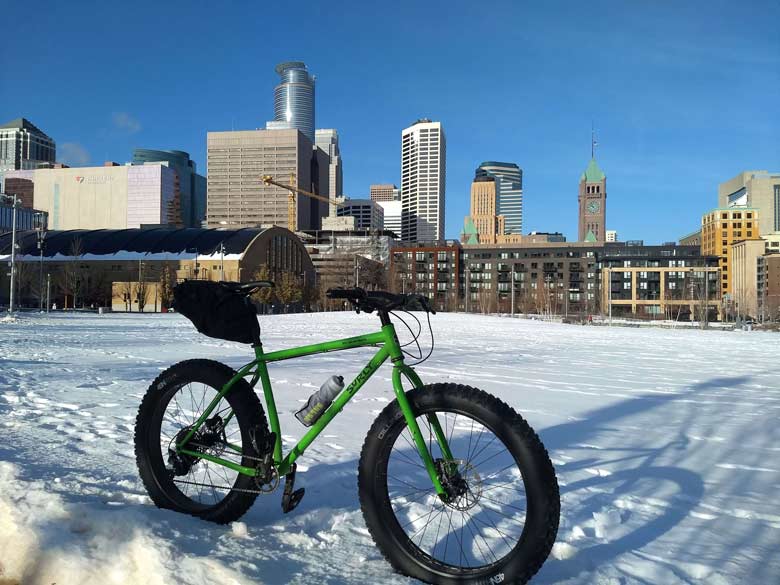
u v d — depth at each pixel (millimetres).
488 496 2734
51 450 3738
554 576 2111
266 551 2221
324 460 3582
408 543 2137
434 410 2168
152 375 7656
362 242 150750
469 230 179750
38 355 10273
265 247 99562
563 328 29781
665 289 112625
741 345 17266
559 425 4957
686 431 4781
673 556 2332
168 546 2137
